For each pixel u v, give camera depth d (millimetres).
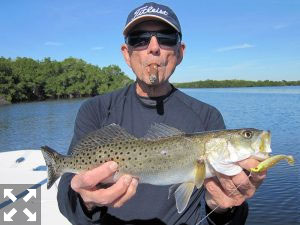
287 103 13703
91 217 624
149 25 698
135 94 744
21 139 5645
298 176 2459
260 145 603
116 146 639
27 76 16812
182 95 764
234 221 649
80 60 19422
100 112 739
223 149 604
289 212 1896
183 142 627
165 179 632
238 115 8703
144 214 662
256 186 574
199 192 711
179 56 794
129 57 745
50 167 669
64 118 8719
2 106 13758
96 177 542
